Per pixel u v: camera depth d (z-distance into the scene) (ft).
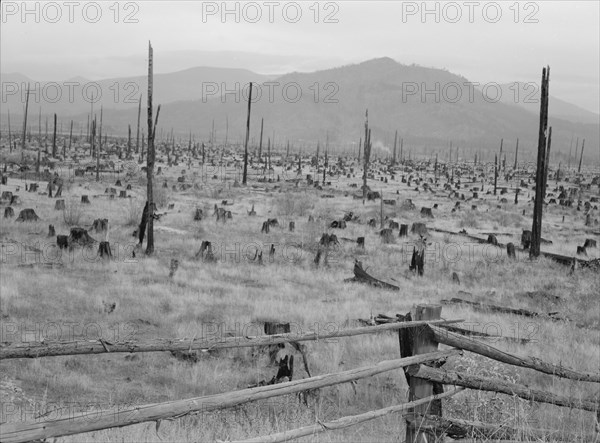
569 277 94.17
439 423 20.72
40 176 219.41
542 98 109.40
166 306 61.21
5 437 13.00
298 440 23.76
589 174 540.93
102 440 24.29
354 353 46.62
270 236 124.88
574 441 22.70
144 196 179.22
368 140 223.10
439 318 21.81
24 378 37.14
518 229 165.07
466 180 372.38
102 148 451.53
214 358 43.52
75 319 53.16
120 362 42.16
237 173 313.94
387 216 166.20
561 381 38.52
